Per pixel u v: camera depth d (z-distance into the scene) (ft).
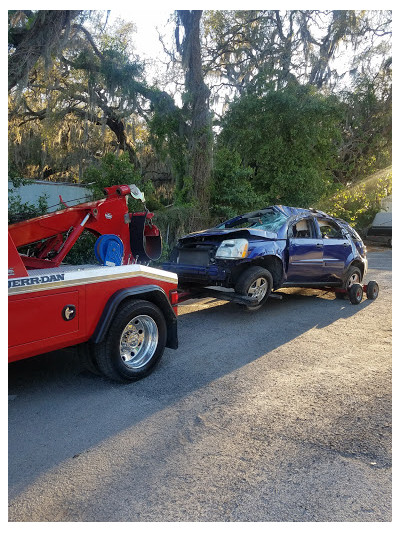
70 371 15.33
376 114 74.43
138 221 17.33
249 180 53.01
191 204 41.65
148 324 14.82
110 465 9.50
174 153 44.24
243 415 11.86
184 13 43.75
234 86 59.67
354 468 9.43
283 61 59.00
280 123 51.57
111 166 34.58
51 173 68.18
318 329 20.83
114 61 45.88
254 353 17.26
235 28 59.26
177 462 9.61
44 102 59.82
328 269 25.41
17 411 12.12
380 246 75.31
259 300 22.02
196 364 15.98
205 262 21.81
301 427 11.20
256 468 9.39
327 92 65.82
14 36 42.91
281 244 22.84
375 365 15.92
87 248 22.58
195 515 7.92
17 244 14.17
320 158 57.52
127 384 14.08
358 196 73.61
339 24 61.00
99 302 13.17
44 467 9.42
